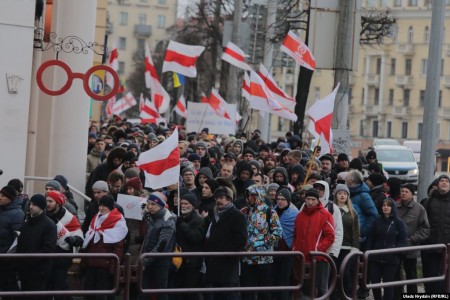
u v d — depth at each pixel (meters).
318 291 22.72
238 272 21.00
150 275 21.06
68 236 20.80
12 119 27.16
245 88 45.50
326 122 28.22
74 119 34.97
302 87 60.84
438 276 23.16
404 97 158.62
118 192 23.61
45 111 36.25
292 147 40.81
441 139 151.88
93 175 28.94
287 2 65.94
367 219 24.83
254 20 61.72
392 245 23.81
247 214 22.19
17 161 27.23
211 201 22.58
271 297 22.75
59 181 24.48
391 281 22.86
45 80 34.91
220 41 99.31
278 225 22.03
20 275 20.05
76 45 34.53
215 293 20.45
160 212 21.34
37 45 30.78
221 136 47.91
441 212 25.00
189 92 109.06
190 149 34.66
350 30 38.75
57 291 18.80
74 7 34.53
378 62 161.12
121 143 35.25
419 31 156.00
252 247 21.88
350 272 22.33
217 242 21.12
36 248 20.09
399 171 65.56
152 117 50.69
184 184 24.89
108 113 75.12
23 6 27.14
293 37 35.28
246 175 25.95
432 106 30.45
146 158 22.03
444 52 150.88
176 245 21.67
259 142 43.28
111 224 20.81
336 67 38.88
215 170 31.23
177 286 21.75
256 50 62.00
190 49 41.75
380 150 67.50
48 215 21.12
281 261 22.55
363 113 162.38
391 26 73.62
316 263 21.88
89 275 20.23
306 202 22.88
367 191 25.03
